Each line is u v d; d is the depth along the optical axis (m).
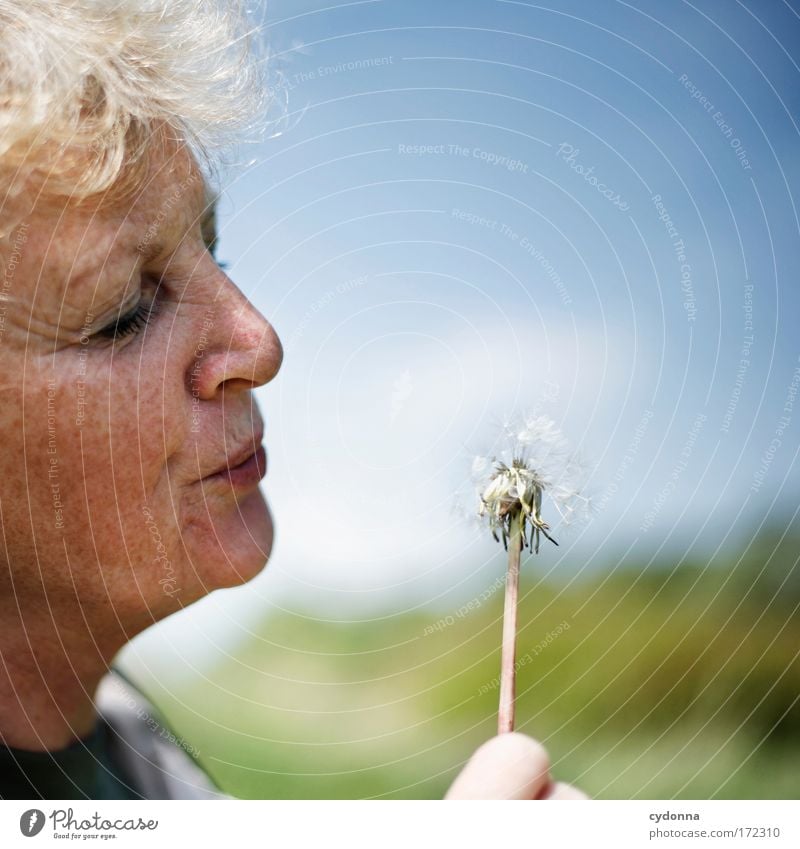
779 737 1.94
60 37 0.69
